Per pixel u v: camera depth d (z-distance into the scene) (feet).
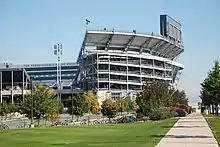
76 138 107.34
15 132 136.56
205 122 185.68
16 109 323.37
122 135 115.34
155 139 95.35
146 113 249.75
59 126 185.26
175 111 303.89
